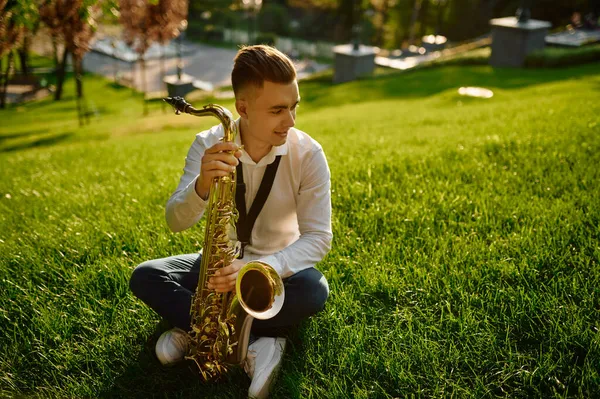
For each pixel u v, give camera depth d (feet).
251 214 8.73
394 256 11.01
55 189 19.83
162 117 69.56
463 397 7.42
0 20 25.75
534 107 33.04
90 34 67.87
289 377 7.92
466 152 18.62
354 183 15.19
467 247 11.00
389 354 8.24
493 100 49.14
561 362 7.79
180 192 8.39
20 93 114.42
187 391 8.16
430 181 15.42
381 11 168.04
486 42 110.01
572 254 10.57
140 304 9.88
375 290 9.85
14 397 7.93
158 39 89.76
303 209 8.79
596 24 105.19
